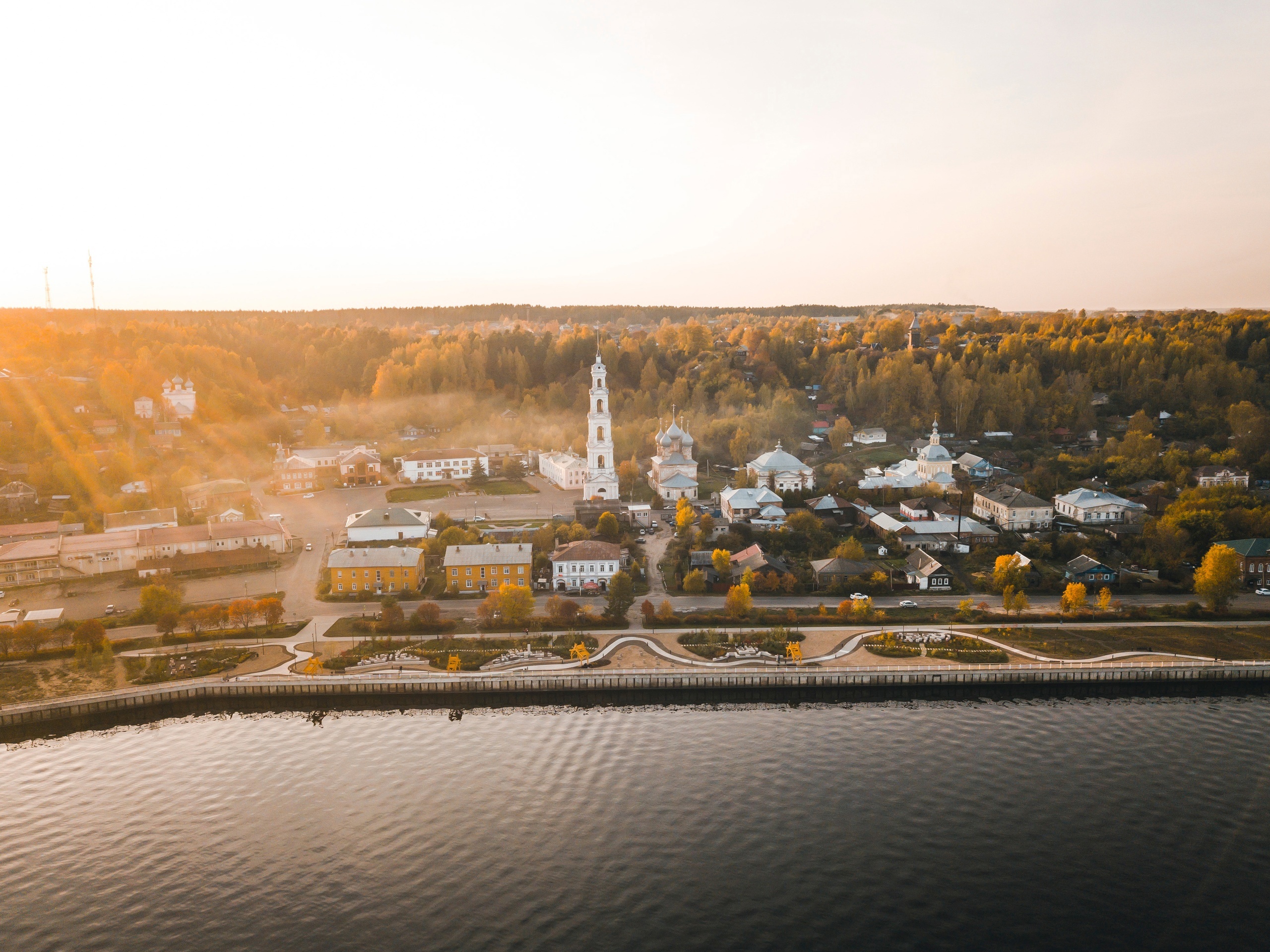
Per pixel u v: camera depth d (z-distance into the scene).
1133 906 98.94
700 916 97.38
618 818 116.69
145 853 110.00
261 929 95.75
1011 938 93.94
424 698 157.50
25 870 106.56
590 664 163.12
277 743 140.75
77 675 159.25
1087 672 159.62
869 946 92.88
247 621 180.25
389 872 105.31
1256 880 103.19
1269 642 172.50
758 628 180.12
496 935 94.56
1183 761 132.12
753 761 132.88
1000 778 126.75
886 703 155.88
